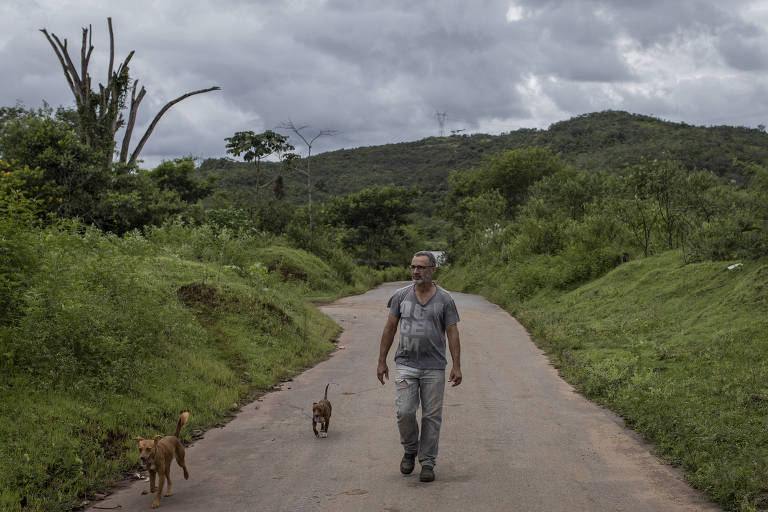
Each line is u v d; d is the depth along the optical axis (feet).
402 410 17.04
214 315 39.37
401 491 16.06
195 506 15.37
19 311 24.70
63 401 20.83
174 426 22.49
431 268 17.28
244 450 20.39
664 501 15.29
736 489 15.08
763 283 36.91
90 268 30.04
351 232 241.96
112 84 103.76
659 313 44.06
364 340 50.31
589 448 20.22
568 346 42.04
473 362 38.96
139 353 27.17
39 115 101.65
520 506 14.93
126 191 97.55
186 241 69.72
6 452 16.96
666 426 21.42
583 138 425.69
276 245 122.83
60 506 15.30
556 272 77.66
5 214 27.94
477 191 211.20
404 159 529.04
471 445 20.61
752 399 22.27
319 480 17.15
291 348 39.70
